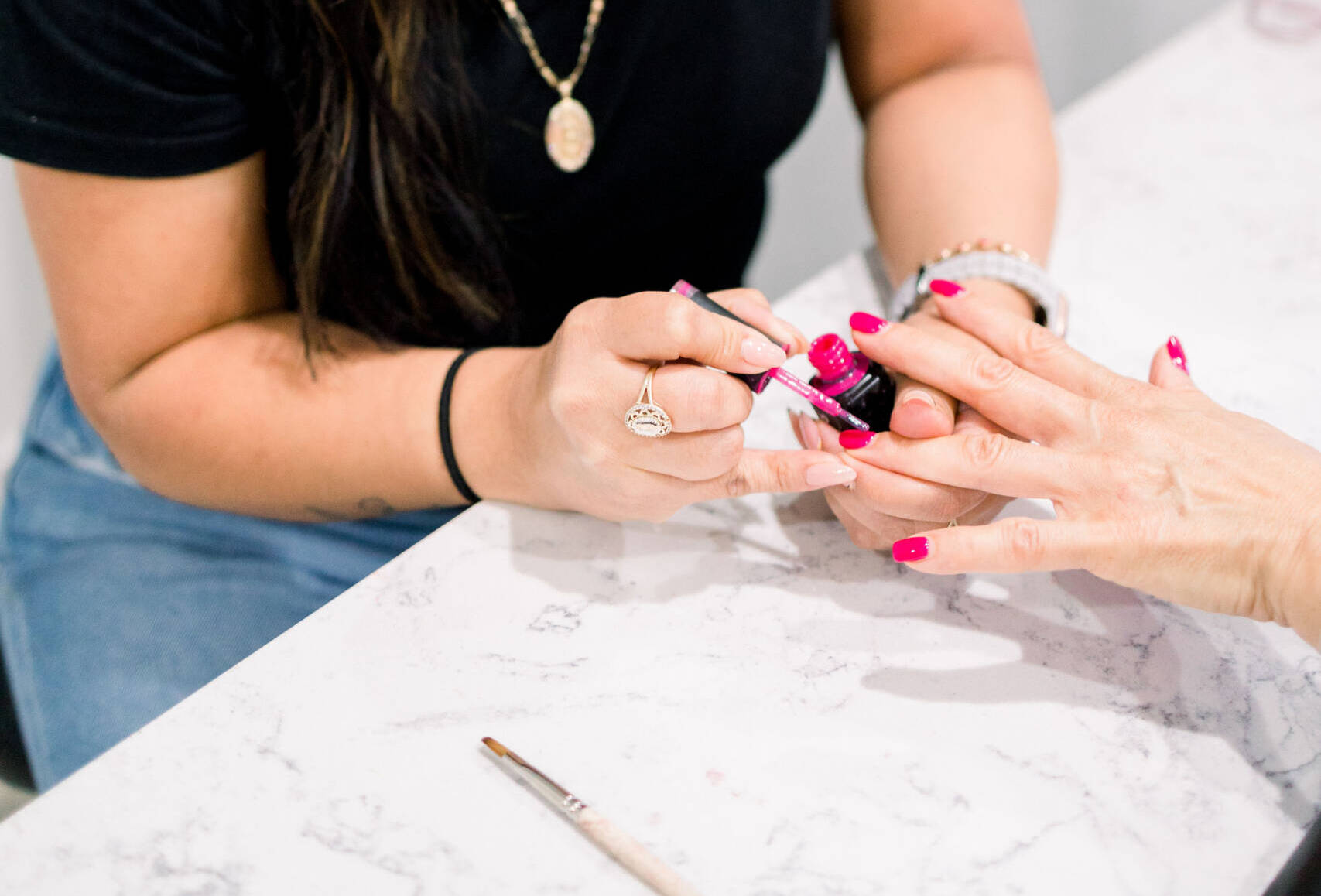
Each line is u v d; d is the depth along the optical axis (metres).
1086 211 0.82
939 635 0.63
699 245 0.90
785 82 0.83
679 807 0.58
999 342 0.66
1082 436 0.62
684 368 0.60
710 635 0.63
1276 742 0.59
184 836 0.58
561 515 0.68
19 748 0.77
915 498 0.63
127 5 0.65
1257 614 0.60
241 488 0.74
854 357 0.65
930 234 0.77
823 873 0.56
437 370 0.72
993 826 0.57
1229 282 0.77
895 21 0.85
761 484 0.63
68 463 0.87
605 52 0.76
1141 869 0.56
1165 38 1.66
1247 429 0.61
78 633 0.79
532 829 0.58
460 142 0.74
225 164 0.71
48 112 0.66
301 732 0.60
